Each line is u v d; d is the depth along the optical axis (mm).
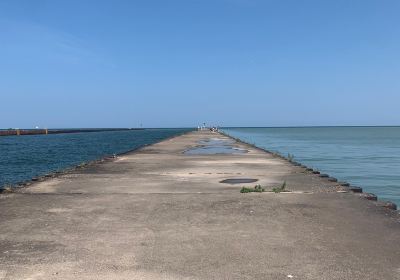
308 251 5684
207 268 5059
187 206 8523
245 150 28781
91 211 8102
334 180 12492
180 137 59844
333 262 5262
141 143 65750
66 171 14969
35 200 9266
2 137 95188
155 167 16672
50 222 7250
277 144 59344
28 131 117250
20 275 4844
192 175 13883
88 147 53844
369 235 6434
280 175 13852
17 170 26156
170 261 5301
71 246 5906
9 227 6918
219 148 31406
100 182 12156
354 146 54312
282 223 7125
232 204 8703
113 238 6281
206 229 6750
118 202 9000
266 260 5332
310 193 10023
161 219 7426
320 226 6941
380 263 5227
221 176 13578
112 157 21688
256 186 10742
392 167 26484
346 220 7344
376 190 17234
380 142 67562
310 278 4758
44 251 5691
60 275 4840
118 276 4809
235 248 5809
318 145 56781
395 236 6383
